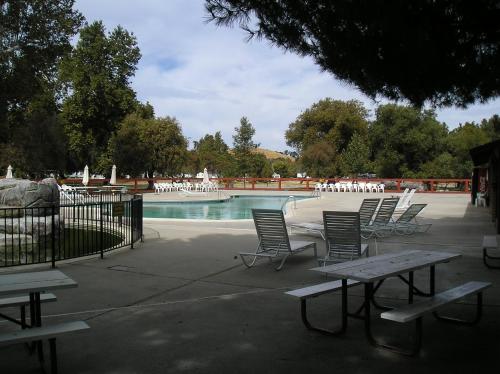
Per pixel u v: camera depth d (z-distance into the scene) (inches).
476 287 191.3
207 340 179.3
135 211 418.0
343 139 2071.9
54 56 1094.4
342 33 197.0
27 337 136.7
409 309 160.4
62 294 245.3
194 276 287.3
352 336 182.7
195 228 519.8
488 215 678.5
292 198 1109.1
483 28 182.9
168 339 180.7
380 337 181.2
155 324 197.9
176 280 277.0
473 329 189.9
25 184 467.5
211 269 307.4
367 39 193.0
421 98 223.8
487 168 807.7
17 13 1007.6
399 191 1366.9
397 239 440.8
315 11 196.7
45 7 1056.8
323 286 197.3
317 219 628.4
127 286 262.5
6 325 196.2
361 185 1392.7
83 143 1579.7
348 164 1759.4
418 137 1557.6
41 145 1376.7
